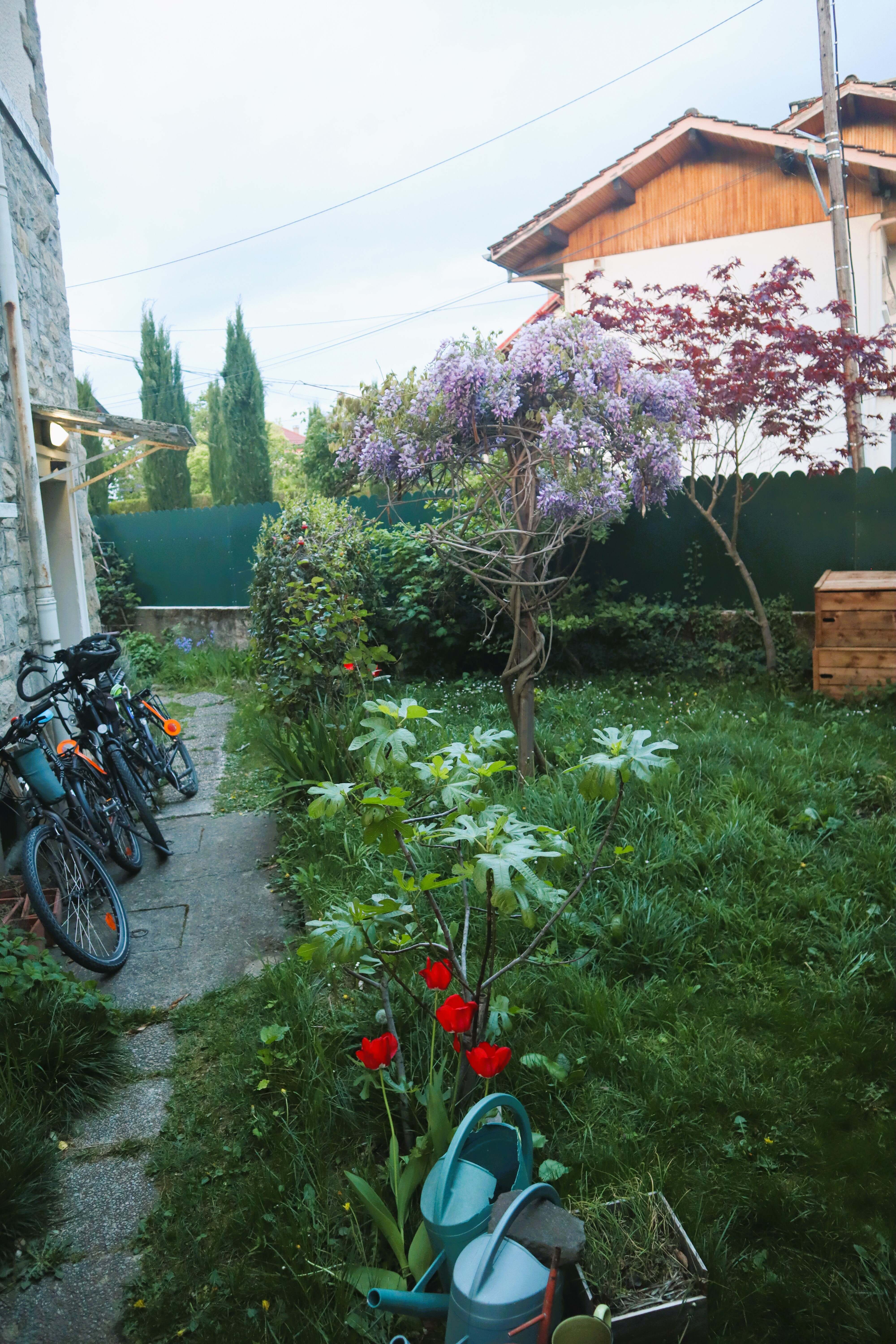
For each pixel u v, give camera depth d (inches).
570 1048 107.0
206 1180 92.7
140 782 205.2
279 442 1312.7
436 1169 72.9
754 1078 102.6
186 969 138.1
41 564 213.5
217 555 468.1
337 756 200.8
